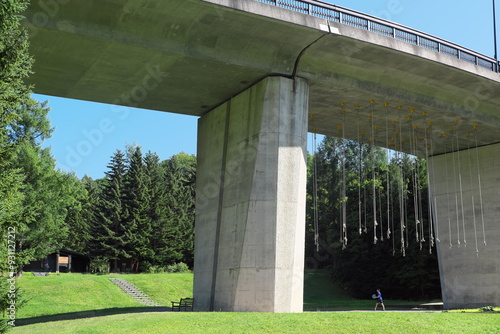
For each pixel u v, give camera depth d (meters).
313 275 68.00
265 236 24.67
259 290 24.19
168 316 20.58
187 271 68.75
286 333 16.77
